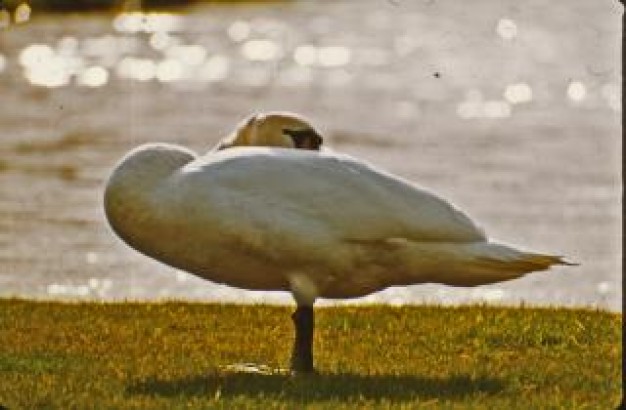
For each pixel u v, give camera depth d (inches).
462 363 453.1
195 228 410.9
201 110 1616.6
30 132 1392.7
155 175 419.5
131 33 2321.6
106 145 1311.5
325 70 2036.2
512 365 450.6
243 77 1948.8
